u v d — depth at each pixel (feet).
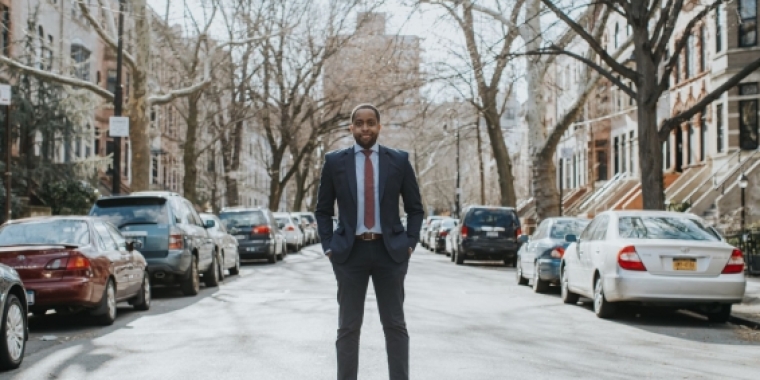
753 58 100.07
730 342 35.47
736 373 27.99
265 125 159.84
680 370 28.43
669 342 35.27
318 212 21.20
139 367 28.86
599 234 45.62
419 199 21.17
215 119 157.28
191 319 42.91
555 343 34.40
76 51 141.08
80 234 40.98
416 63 87.04
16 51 113.50
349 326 20.80
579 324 41.01
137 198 54.13
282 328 38.27
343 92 141.28
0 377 27.40
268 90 146.10
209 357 30.60
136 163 90.94
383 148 21.08
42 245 38.83
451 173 287.69
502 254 91.71
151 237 52.80
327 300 50.90
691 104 116.26
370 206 20.67
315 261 100.53
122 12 81.05
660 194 55.26
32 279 37.76
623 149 152.15
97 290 39.32
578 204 161.58
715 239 42.50
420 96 106.52
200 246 58.75
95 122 153.58
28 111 103.24
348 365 20.77
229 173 150.30
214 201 156.15
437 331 37.55
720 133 106.42
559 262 55.88
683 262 40.45
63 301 37.81
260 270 83.05
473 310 46.57
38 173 105.29
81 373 27.94
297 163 160.86
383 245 20.62
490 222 92.12
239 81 145.28
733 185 95.66
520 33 84.53
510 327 39.42
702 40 112.98
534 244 60.23
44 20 127.24
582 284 46.88
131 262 45.27
